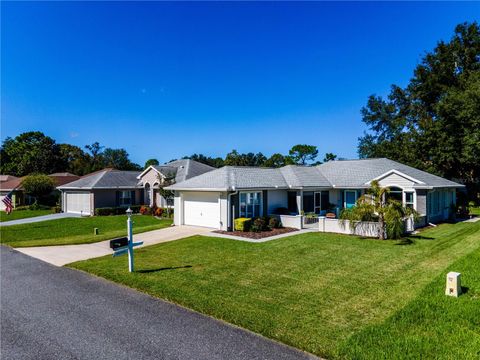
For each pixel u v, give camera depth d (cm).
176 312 830
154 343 668
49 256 1537
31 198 4656
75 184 3838
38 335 713
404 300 883
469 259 1296
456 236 1861
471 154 3581
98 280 1130
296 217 2236
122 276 1151
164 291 979
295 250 1553
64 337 702
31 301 925
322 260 1352
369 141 5409
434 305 827
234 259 1393
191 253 1530
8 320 795
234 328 732
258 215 2384
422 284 1012
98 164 8250
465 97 3688
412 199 2370
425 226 2283
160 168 3681
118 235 2136
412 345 632
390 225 1777
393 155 4306
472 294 904
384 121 5291
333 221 2080
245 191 2252
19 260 1459
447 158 3709
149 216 3341
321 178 2841
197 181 2480
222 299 907
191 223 2469
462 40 4575
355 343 643
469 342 641
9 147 7450
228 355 616
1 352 642
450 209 2777
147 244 1800
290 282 1059
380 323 741
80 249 1711
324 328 719
